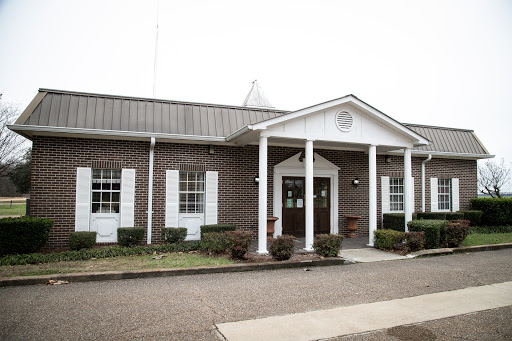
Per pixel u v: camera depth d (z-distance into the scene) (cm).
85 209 1101
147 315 540
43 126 1042
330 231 1411
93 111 1138
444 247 1129
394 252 1089
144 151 1169
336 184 1421
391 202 1556
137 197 1154
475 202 1638
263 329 498
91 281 741
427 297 659
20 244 950
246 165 1284
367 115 1166
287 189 1362
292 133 1066
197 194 1245
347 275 816
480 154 1653
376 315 563
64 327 489
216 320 527
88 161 1111
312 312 571
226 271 838
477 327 521
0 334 463
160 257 949
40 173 1067
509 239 1290
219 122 1267
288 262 892
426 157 1585
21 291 661
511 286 736
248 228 1274
